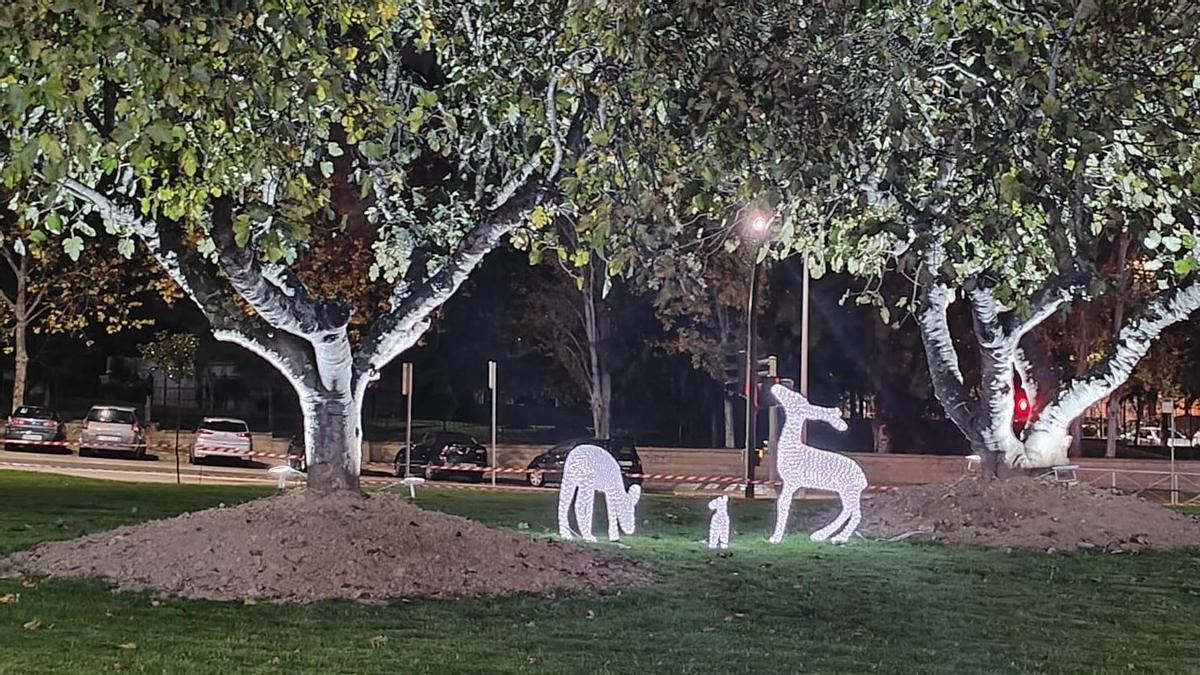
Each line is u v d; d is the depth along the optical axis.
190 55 9.38
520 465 45.16
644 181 10.88
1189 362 45.25
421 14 13.63
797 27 10.47
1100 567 15.49
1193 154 9.29
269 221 11.68
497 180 15.70
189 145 10.53
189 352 47.66
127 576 12.73
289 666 9.45
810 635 11.00
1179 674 9.94
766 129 9.98
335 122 14.49
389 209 15.70
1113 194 10.62
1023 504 18.34
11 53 8.81
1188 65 9.73
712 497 27.03
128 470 38.06
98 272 44.22
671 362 52.22
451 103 15.16
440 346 56.88
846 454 41.56
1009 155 8.71
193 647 10.00
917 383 45.41
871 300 14.51
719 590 13.16
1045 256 9.59
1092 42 9.16
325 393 14.52
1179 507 25.84
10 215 22.23
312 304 14.10
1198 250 11.71
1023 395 20.20
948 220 8.76
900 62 9.78
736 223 12.09
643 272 10.88
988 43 9.30
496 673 9.33
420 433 55.16
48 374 60.50
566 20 12.03
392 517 13.70
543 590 12.80
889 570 14.87
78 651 9.73
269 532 13.20
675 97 10.70
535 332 49.00
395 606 11.86
